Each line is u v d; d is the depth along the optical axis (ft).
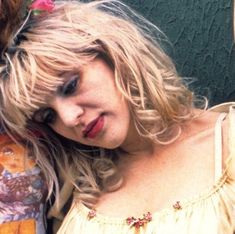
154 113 4.64
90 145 4.73
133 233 4.50
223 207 4.29
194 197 4.37
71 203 5.02
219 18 5.57
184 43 5.75
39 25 4.57
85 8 4.75
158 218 4.43
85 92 4.50
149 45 4.80
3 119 4.75
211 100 5.68
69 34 4.51
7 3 4.53
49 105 4.55
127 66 4.57
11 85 4.49
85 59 4.49
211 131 4.62
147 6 5.87
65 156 4.94
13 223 4.79
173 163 4.63
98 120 4.55
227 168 4.35
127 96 4.56
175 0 5.74
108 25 4.65
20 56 4.49
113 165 4.86
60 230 4.85
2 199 4.76
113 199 4.76
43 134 4.85
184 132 4.71
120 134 4.58
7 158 4.80
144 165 4.76
